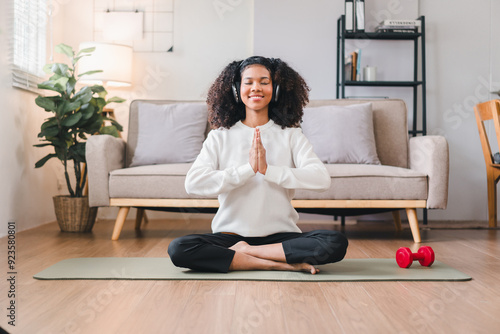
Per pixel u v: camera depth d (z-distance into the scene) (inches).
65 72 126.2
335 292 59.2
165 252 91.0
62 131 124.8
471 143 165.6
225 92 70.9
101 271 71.1
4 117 116.3
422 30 156.9
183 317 48.7
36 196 137.0
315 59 162.6
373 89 164.4
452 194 165.6
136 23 164.2
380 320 47.8
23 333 43.7
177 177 108.8
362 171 109.0
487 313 50.6
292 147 71.4
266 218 68.6
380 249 97.7
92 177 110.3
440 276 68.0
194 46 165.2
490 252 93.8
